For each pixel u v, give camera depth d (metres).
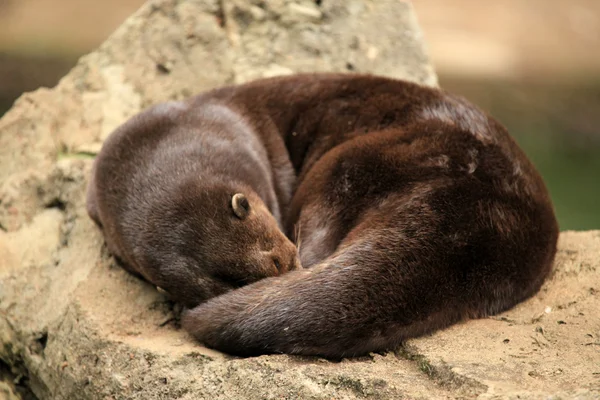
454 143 10.21
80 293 10.31
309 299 8.35
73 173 12.32
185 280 9.40
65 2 32.56
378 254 8.69
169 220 9.61
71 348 9.68
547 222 9.78
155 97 14.42
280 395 7.78
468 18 33.91
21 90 27.02
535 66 31.22
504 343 8.32
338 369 7.96
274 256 9.38
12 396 11.05
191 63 14.91
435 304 8.64
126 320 9.84
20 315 10.77
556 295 9.51
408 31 15.79
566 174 24.47
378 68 15.30
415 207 9.21
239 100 12.05
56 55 29.17
